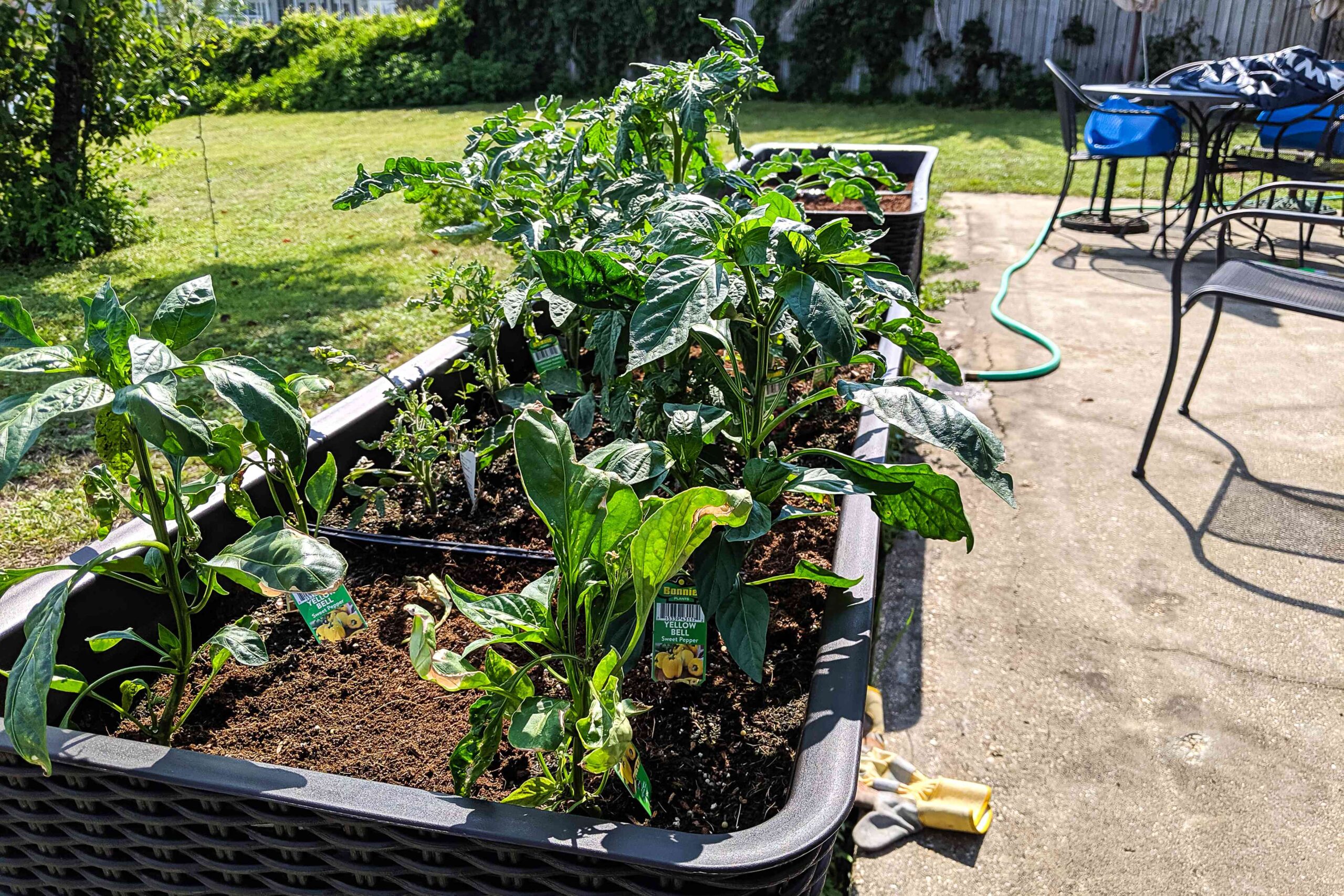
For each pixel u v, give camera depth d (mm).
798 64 14719
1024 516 3197
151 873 1318
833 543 2051
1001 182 8453
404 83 15391
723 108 2523
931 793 2098
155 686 1676
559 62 15883
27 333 1311
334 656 1764
